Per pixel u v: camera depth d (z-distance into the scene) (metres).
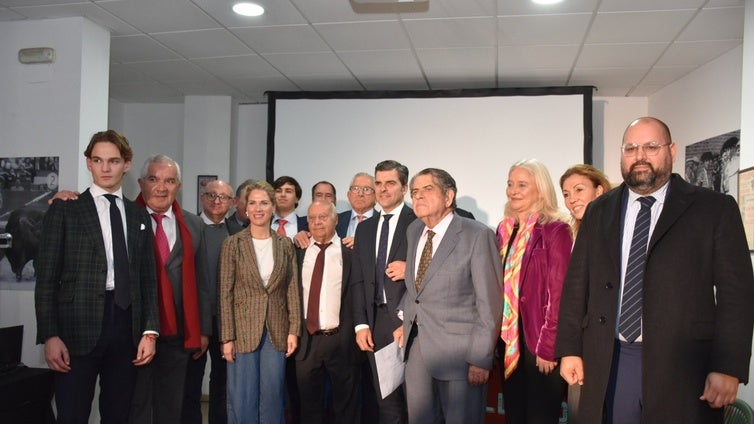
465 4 3.56
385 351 2.67
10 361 3.17
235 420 2.88
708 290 1.69
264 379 2.90
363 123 5.50
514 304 2.49
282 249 3.02
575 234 2.57
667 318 1.68
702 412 1.65
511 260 2.56
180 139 6.23
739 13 3.61
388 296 2.87
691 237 1.70
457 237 2.51
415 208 2.53
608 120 5.68
